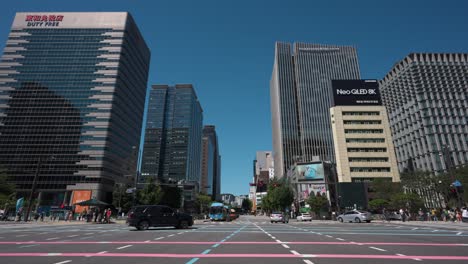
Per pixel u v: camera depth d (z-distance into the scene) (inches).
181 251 411.8
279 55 5753.0
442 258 353.7
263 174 7145.7
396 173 3213.6
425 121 3961.6
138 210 895.7
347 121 3415.4
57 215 1740.9
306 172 3196.4
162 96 7805.1
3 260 339.0
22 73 4571.9
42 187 4143.7
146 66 5807.1
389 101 4815.5
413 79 4215.1
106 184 4271.7
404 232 794.2
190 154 7470.5
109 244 499.2
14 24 4781.0
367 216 1547.7
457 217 1401.3
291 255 374.0
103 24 4781.0
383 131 3363.7
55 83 4530.0
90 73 4547.2
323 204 2536.9
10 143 4313.5
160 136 7431.1
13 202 2165.4
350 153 3297.2
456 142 3804.1
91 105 4436.5
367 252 403.2
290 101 5457.7
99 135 4323.3
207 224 1358.3
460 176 1982.0
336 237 641.0
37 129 4370.1
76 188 4121.6
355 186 2908.5
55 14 4817.9
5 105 4453.7
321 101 5374.0
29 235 689.6
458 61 4239.7
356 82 3558.1
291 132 5260.8
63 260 338.0
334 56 5664.4
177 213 952.3
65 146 4296.3
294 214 2992.1
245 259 343.6
